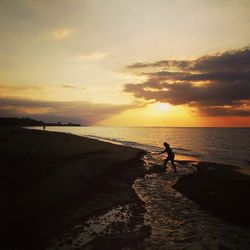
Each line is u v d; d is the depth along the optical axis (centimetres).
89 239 648
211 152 3253
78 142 2970
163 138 7219
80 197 952
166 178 1448
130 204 943
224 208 906
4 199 826
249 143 5072
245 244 639
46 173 1189
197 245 630
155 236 676
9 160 1391
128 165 1767
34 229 678
